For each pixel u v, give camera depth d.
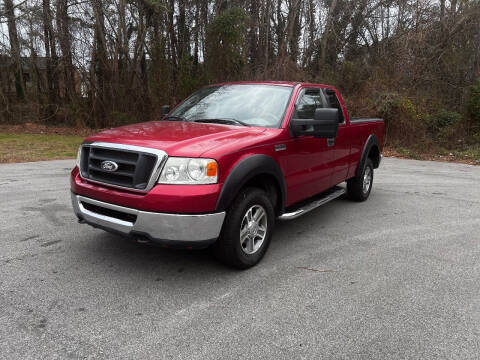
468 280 3.80
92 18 20.75
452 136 15.34
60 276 3.67
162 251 4.34
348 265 4.09
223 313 3.12
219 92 5.15
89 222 3.79
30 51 21.53
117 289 3.46
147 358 2.55
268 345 2.72
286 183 4.43
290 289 3.54
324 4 24.27
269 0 22.56
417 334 2.89
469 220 5.82
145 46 21.36
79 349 2.62
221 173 3.48
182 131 3.93
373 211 6.27
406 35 18.72
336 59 23.66
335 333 2.88
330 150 5.39
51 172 8.87
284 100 4.71
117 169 3.54
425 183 8.70
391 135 15.52
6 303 3.16
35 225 5.07
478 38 18.53
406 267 4.07
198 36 23.59
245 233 3.83
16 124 21.95
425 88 17.98
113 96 21.31
